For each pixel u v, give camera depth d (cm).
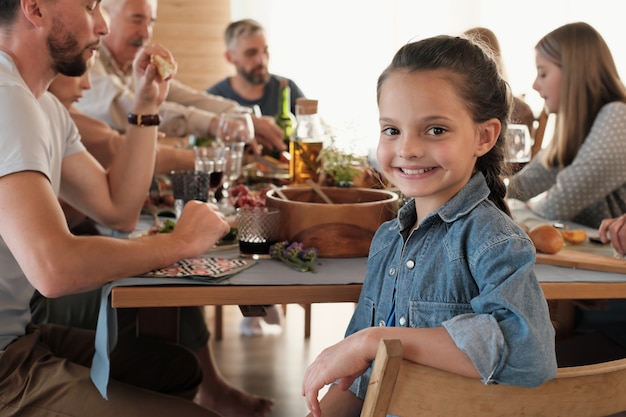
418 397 99
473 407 100
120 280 146
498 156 138
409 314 130
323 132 232
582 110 243
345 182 207
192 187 201
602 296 152
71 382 153
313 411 118
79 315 213
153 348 188
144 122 202
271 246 165
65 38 163
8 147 144
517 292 113
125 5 338
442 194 132
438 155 124
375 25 557
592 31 245
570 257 166
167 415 151
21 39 162
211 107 367
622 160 231
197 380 192
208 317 362
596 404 103
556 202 229
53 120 184
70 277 142
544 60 251
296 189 187
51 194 147
